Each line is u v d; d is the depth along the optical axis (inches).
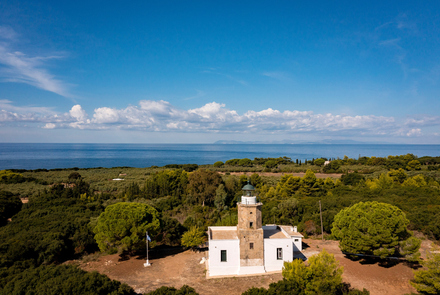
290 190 2933.1
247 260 1229.1
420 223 1641.2
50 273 932.6
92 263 1325.0
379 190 2568.9
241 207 1243.8
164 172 3233.3
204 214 2236.7
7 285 890.1
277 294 854.5
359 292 875.4
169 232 1615.4
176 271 1243.8
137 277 1178.0
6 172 3890.3
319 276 896.3
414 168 4510.3
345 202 2116.1
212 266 1215.6
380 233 1140.5
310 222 1822.1
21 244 1224.8
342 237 1255.5
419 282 941.8
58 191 2596.0
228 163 6609.3
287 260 1264.8
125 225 1306.6
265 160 6742.1
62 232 1491.1
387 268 1175.0
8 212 1975.9
